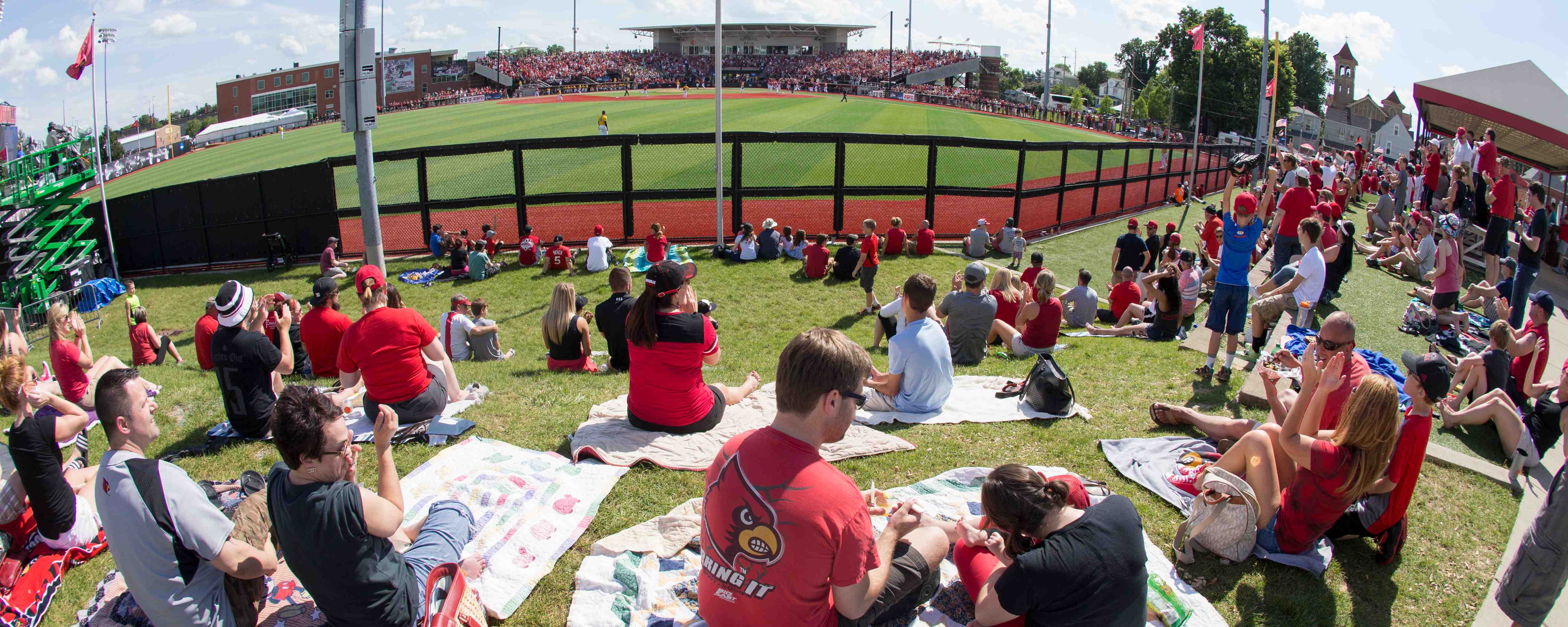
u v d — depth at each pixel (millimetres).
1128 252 14039
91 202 19188
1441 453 5910
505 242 18328
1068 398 6332
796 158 24562
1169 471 5305
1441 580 4477
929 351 6121
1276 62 32000
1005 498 3229
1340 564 4531
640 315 5273
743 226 16500
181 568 3275
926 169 20719
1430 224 13633
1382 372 7523
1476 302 12297
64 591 4223
